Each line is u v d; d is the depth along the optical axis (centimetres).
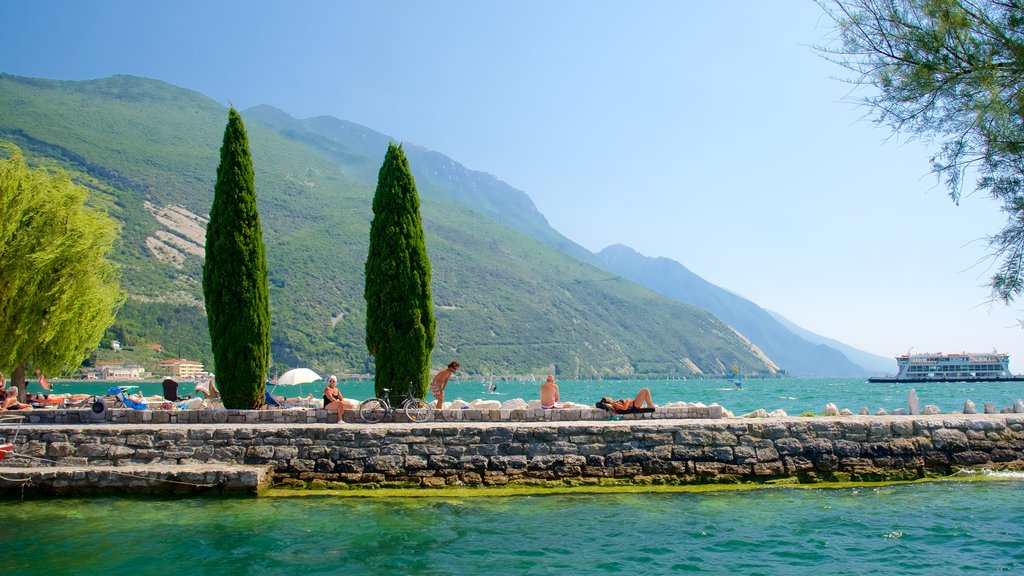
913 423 1800
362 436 1714
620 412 2006
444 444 1711
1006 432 1823
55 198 2941
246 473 1638
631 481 1702
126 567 1181
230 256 2147
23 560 1216
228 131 2209
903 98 809
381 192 2278
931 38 773
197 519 1467
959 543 1291
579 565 1202
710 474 1716
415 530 1399
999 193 799
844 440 1766
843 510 1522
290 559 1227
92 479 1636
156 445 1712
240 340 2122
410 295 2219
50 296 2892
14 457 1698
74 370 3216
